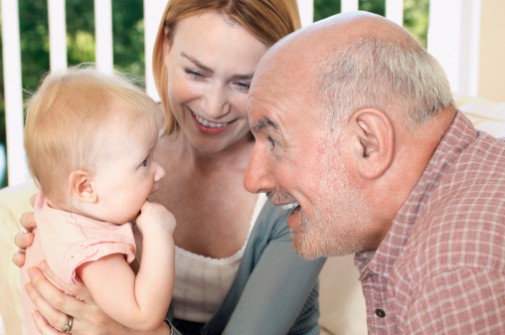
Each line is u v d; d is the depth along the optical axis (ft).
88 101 4.82
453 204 3.91
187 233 6.24
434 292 3.69
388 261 4.30
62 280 4.80
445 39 10.92
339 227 4.44
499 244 3.70
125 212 4.94
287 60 4.41
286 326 5.71
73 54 22.58
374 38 4.31
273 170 4.59
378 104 4.20
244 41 5.51
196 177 6.23
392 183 4.26
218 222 6.19
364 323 6.72
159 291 4.80
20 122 10.82
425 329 3.70
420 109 4.23
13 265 6.77
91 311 4.93
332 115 4.26
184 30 5.62
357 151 4.25
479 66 10.39
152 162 5.11
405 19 21.65
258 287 5.72
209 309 6.28
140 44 22.71
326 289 7.08
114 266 4.75
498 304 3.63
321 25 4.50
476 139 4.26
